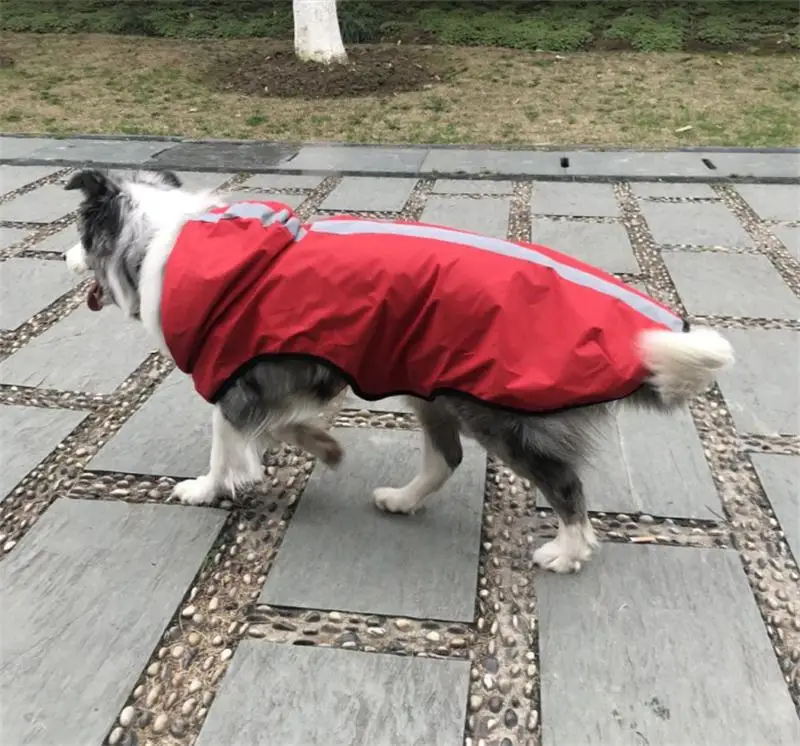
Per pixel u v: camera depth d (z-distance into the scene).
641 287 4.49
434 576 2.55
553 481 2.35
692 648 2.27
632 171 6.42
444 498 2.92
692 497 2.88
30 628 2.34
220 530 2.76
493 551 2.67
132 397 3.53
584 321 2.11
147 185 2.64
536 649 2.29
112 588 2.50
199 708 2.12
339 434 3.29
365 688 2.16
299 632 2.35
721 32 11.09
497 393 2.13
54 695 2.14
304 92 9.01
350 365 2.28
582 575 2.54
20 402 3.48
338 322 2.24
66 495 2.92
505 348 2.12
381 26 11.66
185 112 8.37
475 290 2.14
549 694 2.14
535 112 8.25
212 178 6.35
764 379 3.57
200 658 2.26
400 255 2.23
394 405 3.47
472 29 11.45
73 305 4.32
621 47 11.02
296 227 2.44
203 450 3.17
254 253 2.29
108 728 2.06
